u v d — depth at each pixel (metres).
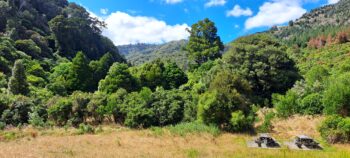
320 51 73.50
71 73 48.56
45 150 18.02
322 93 32.47
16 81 37.66
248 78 40.41
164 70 51.19
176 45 167.12
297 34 117.94
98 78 51.84
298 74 42.56
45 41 69.31
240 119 28.27
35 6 86.44
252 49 41.91
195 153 18.22
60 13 93.06
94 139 23.53
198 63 61.44
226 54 45.03
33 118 30.44
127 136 25.38
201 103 30.62
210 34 63.12
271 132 27.31
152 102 34.38
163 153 18.33
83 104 33.47
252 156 18.06
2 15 68.06
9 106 31.62
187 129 27.36
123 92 36.50
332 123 23.83
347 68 44.12
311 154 18.86
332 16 141.25
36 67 49.44
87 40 83.94
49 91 42.09
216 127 28.31
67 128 29.22
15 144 20.30
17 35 62.91
